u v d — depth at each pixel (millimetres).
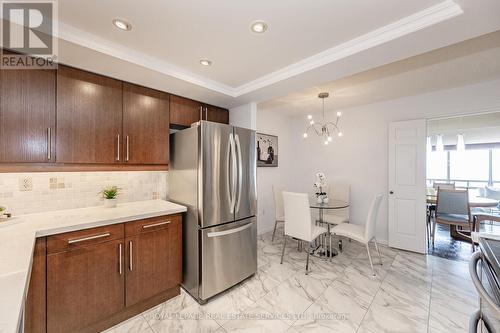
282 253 2988
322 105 3764
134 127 2193
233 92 2627
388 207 3443
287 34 1596
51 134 1728
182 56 1890
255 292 2232
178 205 2258
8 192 1751
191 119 2701
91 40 1571
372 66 1890
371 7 1326
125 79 2100
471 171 4215
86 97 1903
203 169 2035
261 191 4090
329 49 1793
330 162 4203
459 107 2902
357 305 2010
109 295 1700
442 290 2234
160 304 2041
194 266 2094
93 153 1935
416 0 1269
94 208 2086
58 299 1476
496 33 1696
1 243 1203
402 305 2002
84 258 1584
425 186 3111
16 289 764
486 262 950
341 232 2818
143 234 1896
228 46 1744
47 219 1669
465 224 3211
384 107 3557
